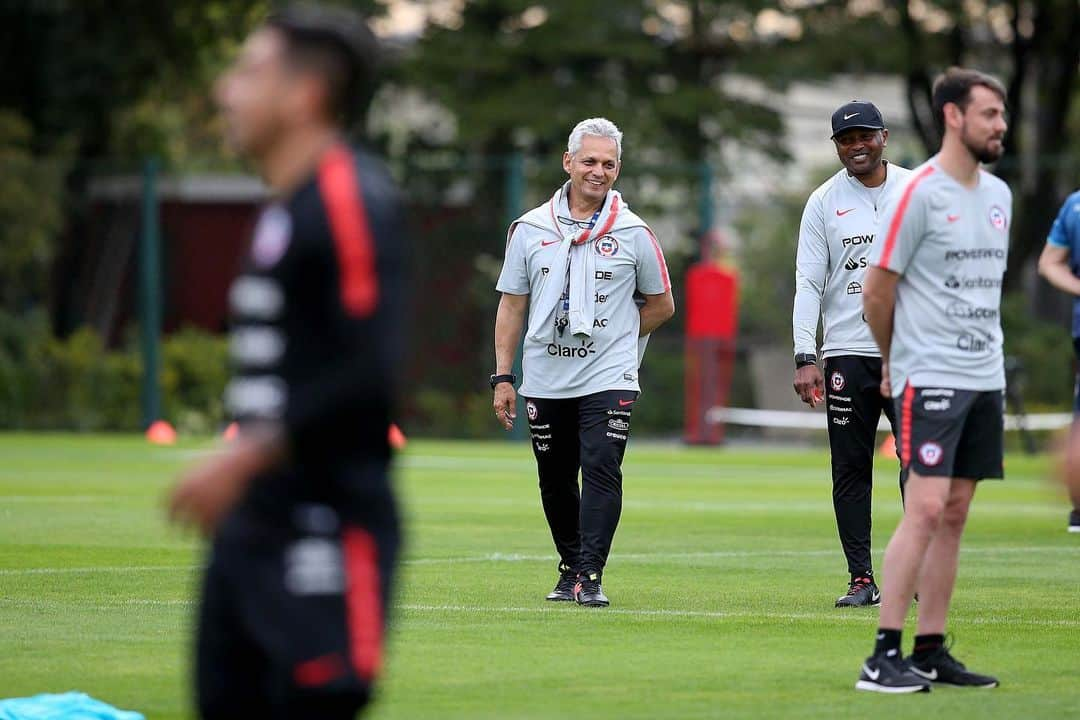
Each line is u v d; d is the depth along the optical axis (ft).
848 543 100.22
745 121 414.21
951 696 69.51
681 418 326.85
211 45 418.72
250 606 40.16
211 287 415.03
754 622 91.25
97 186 355.97
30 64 404.36
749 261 338.75
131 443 294.25
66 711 60.95
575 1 403.13
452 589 104.63
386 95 417.69
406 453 273.75
